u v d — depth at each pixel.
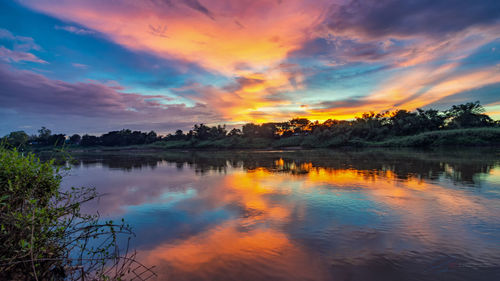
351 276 4.83
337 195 11.11
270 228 7.36
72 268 4.54
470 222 7.41
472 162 22.94
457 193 10.88
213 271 5.05
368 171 18.75
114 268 5.02
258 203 10.13
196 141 109.88
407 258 5.44
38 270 3.54
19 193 3.72
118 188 14.08
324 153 48.09
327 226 7.39
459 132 59.72
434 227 7.09
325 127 100.12
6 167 3.65
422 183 13.28
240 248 6.09
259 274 4.94
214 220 8.17
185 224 7.83
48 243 3.75
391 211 8.61
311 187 13.09
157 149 106.69
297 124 106.88
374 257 5.52
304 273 4.96
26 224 3.22
